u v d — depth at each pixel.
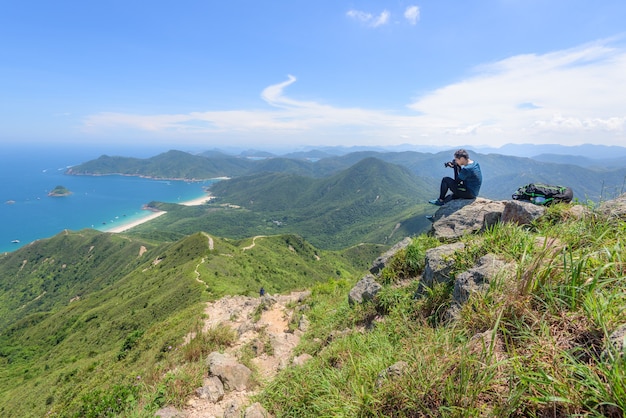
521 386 2.01
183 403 5.22
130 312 63.25
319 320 9.09
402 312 4.96
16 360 59.41
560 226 4.57
